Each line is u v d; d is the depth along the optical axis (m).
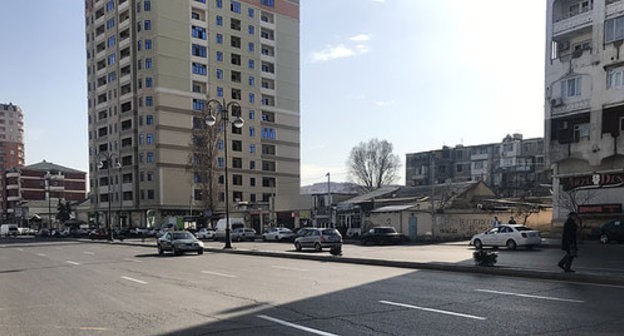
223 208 73.62
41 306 10.42
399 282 13.20
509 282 12.75
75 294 12.15
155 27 77.94
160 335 7.45
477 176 93.50
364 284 12.91
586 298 9.91
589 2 33.16
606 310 8.62
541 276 13.39
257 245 39.41
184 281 14.37
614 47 31.25
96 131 88.62
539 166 86.12
